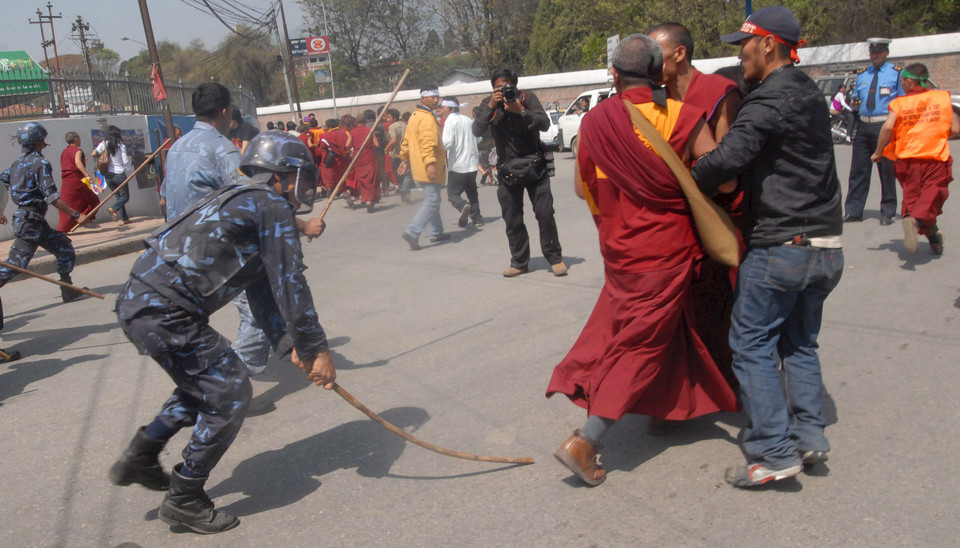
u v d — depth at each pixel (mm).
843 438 3502
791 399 3230
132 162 15195
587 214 10398
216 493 3471
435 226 9398
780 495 3078
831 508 2955
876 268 6316
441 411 4188
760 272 3064
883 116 7746
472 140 10094
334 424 4125
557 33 41812
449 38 46656
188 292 2957
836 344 4680
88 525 3275
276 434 4055
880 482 3109
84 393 4984
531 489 3285
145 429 3158
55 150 13633
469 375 4695
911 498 2979
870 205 9391
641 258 3059
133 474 3168
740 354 3117
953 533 2744
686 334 3328
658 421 3652
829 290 3156
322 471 3607
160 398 4805
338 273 7973
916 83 6238
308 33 46375
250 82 55281
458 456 3354
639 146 2975
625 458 3490
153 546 3080
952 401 3773
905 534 2758
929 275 5984
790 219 3004
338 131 14039
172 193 4352
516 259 7137
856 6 26891
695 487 3188
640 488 3217
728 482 3203
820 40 27828
